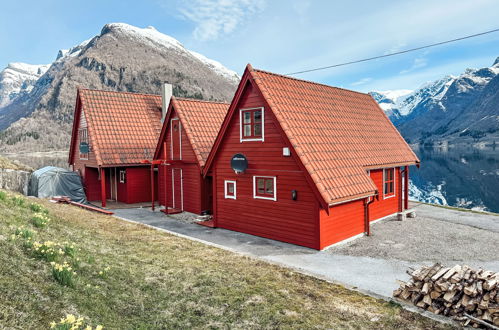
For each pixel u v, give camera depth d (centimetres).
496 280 674
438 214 1880
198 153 1780
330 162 1297
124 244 1073
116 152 2178
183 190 1956
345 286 866
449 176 5597
